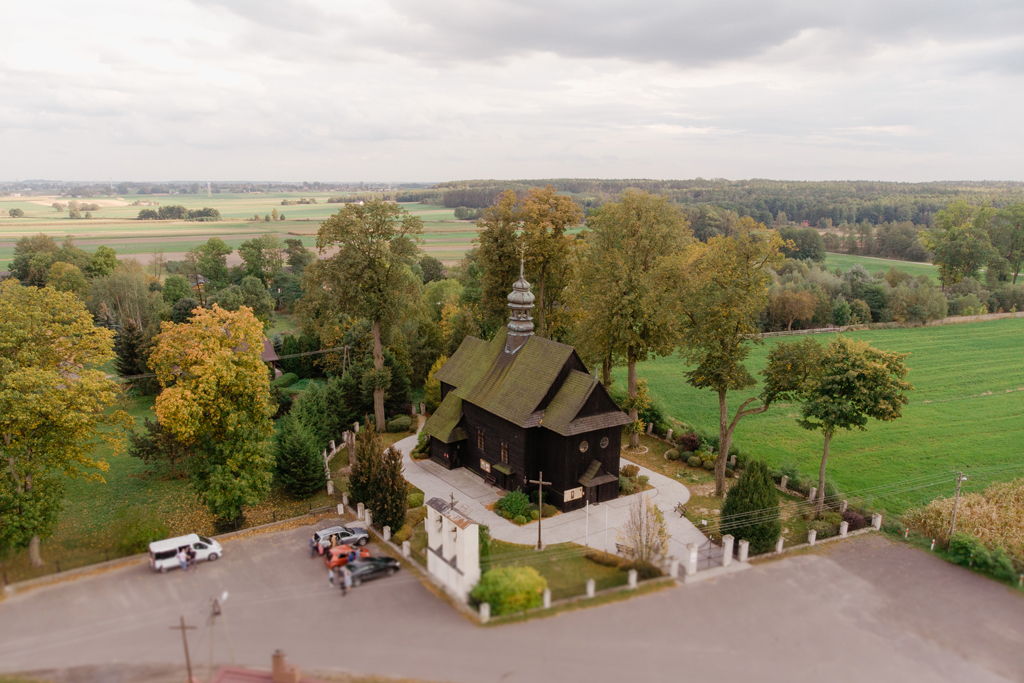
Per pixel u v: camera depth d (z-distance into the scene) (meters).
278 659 28.12
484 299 75.94
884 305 125.81
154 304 107.19
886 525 46.59
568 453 48.78
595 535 45.81
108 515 50.28
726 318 50.06
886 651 32.59
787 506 50.94
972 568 41.12
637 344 58.59
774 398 51.97
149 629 32.72
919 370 94.56
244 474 45.00
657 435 66.94
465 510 49.78
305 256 161.00
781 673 30.61
